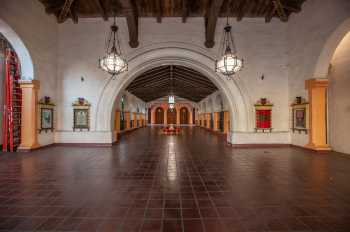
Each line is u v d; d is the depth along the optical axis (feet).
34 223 7.72
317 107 22.02
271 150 23.71
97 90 26.27
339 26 18.19
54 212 8.55
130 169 15.20
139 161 17.87
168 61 26.55
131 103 54.54
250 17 26.30
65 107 26.21
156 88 57.41
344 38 20.89
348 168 15.57
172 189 11.21
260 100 26.21
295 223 7.80
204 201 9.70
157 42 26.17
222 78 26.17
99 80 26.25
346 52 20.80
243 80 26.32
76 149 23.81
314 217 8.25
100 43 26.21
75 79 26.20
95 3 23.91
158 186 11.67
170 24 26.20
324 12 19.94
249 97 26.27
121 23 26.18
